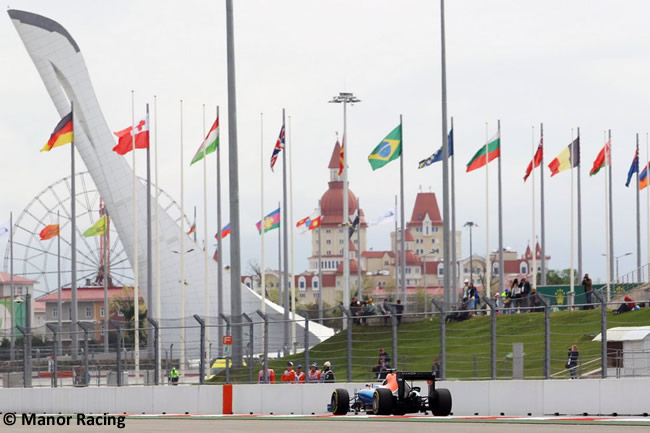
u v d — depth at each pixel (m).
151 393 149.25
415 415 118.44
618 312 186.62
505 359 155.38
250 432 92.81
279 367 180.88
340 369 175.25
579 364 145.38
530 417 114.12
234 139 166.75
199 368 147.75
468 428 92.88
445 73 197.38
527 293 197.38
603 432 85.94
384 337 187.38
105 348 162.75
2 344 167.88
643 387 115.50
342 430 93.00
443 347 130.75
